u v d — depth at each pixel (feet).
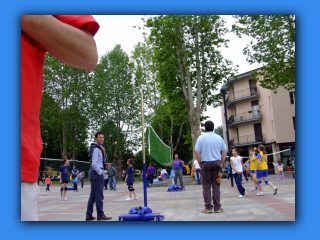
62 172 41.22
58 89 114.52
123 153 141.90
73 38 3.89
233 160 32.99
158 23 69.72
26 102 3.81
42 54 4.07
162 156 31.78
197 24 69.56
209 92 79.61
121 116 126.82
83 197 46.47
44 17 3.64
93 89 122.72
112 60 127.13
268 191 38.52
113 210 25.95
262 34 62.23
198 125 75.72
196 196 36.96
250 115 131.34
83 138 130.62
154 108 123.95
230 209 22.26
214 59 76.54
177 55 74.64
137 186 80.12
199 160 21.58
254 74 72.74
